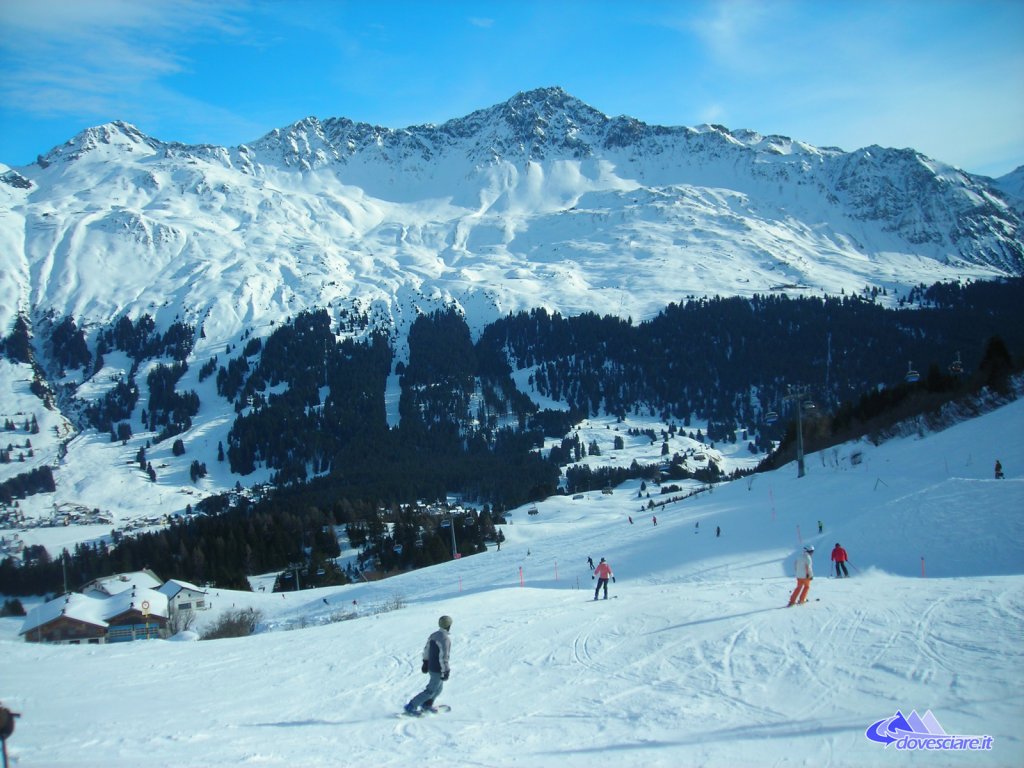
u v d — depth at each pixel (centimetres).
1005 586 2139
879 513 4297
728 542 4975
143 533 13575
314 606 6844
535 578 5319
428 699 1593
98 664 2347
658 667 1812
